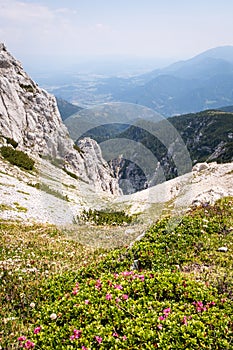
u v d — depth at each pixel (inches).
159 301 402.6
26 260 607.8
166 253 563.5
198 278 480.1
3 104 2524.6
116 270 518.9
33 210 1231.5
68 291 460.8
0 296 458.9
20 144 2450.8
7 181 1589.6
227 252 565.3
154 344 314.3
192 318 354.3
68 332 347.6
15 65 3250.5
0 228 920.3
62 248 693.3
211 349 311.4
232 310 379.6
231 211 755.4
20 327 388.2
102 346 317.4
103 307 379.6
